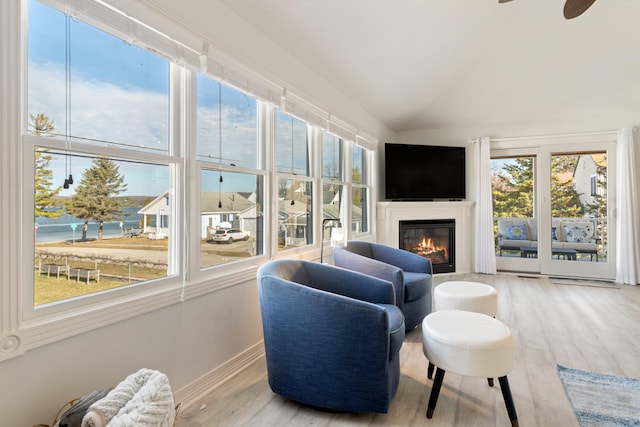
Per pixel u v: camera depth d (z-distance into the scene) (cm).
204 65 189
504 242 540
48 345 129
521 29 343
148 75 174
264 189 264
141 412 112
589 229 493
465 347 168
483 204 529
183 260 190
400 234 505
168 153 185
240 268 237
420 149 518
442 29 313
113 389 127
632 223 458
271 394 202
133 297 162
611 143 476
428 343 184
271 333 193
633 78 410
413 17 284
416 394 203
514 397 198
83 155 146
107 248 156
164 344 177
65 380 134
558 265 509
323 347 179
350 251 333
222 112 223
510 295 412
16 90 119
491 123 535
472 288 273
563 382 214
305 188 329
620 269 466
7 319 116
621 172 465
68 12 134
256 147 257
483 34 341
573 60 389
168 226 187
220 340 214
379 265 287
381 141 515
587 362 241
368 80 368
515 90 450
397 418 180
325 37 273
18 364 121
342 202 408
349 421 177
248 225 249
